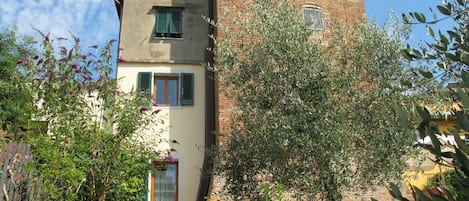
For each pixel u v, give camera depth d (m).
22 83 8.01
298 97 7.31
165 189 13.06
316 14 14.66
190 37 15.31
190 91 14.35
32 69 8.00
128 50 14.79
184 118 13.96
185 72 14.69
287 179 7.41
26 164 6.00
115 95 8.96
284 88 7.64
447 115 2.23
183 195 12.95
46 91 7.88
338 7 15.07
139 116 8.80
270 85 7.84
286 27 8.05
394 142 7.13
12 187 5.51
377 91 7.50
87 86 8.46
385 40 7.85
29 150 6.19
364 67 7.87
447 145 2.06
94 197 7.93
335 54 8.23
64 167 6.84
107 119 8.57
